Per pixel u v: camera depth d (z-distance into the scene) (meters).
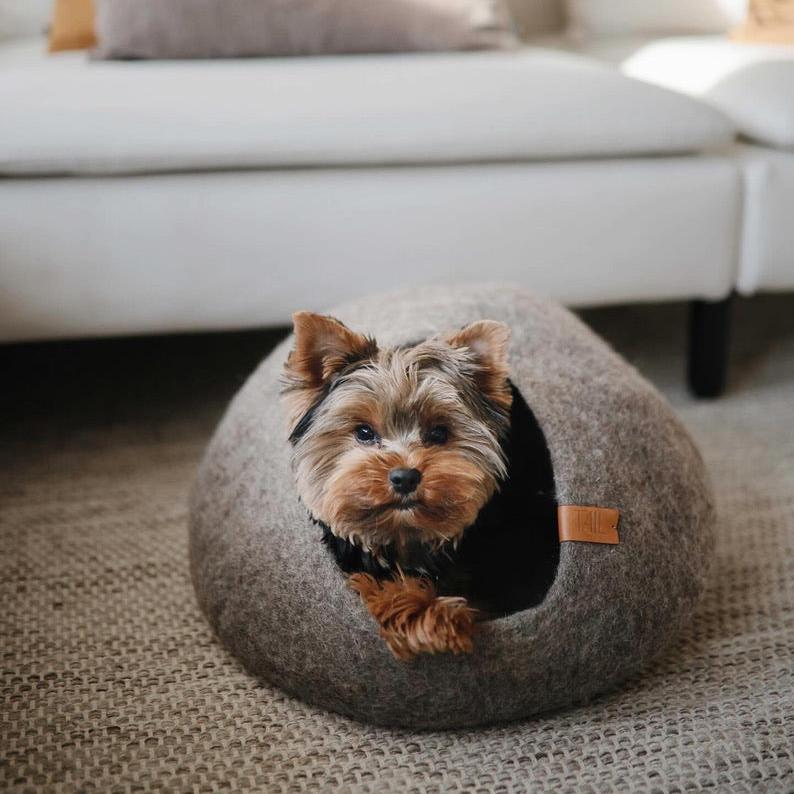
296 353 0.93
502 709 0.94
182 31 1.78
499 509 1.04
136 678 1.05
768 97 1.70
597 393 1.04
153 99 1.45
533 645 0.91
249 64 1.73
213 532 1.05
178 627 1.14
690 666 1.06
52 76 1.58
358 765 0.92
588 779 0.90
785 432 1.63
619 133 1.54
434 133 1.48
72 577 1.24
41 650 1.09
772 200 1.63
